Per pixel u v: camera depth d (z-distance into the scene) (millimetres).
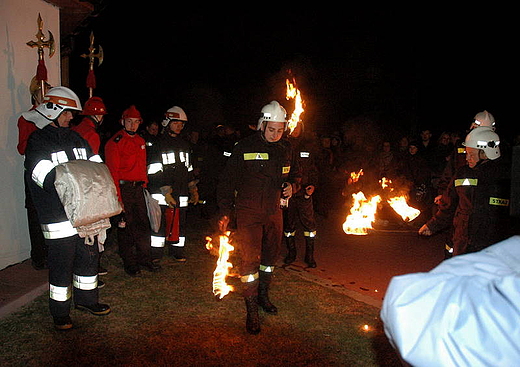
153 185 5809
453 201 4117
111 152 4953
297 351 3660
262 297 4473
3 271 5180
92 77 5688
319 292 5055
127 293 4816
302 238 7996
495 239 3576
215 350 3625
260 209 4035
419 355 1055
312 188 5957
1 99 5289
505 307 1022
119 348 3604
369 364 3486
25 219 5684
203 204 9422
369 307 4641
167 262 6043
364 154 10875
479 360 1005
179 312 4352
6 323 3955
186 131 9758
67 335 3787
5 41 5340
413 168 9531
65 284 3811
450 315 1059
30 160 3602
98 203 3574
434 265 6395
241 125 20047
